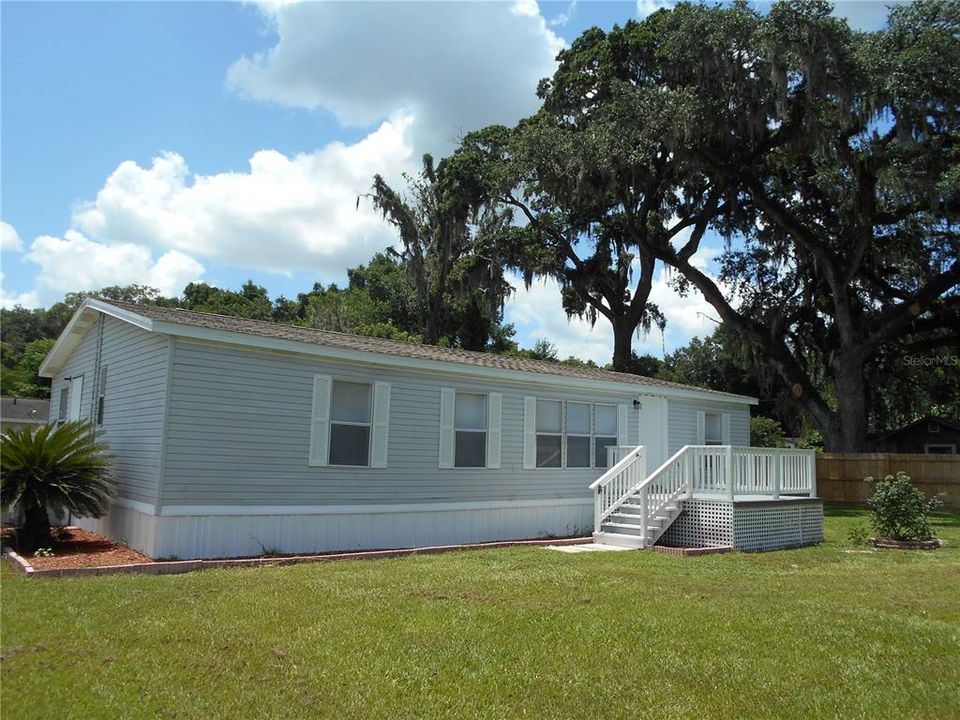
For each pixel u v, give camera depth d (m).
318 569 9.80
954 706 5.03
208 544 10.81
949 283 25.11
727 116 22.58
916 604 8.00
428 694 5.21
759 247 29.12
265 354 11.52
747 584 9.21
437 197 36.19
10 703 4.84
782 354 27.42
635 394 17.34
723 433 19.77
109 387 13.23
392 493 12.88
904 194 22.06
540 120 31.16
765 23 21.20
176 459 10.59
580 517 15.97
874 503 14.14
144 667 5.57
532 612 7.39
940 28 22.11
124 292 58.38
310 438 11.92
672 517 13.77
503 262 34.38
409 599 7.88
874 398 32.62
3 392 39.91
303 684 5.32
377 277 51.50
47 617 6.86
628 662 5.91
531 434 15.21
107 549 11.32
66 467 11.26
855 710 4.98
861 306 28.25
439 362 13.48
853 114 22.44
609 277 35.88
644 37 27.12
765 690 5.34
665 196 30.72
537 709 4.99
